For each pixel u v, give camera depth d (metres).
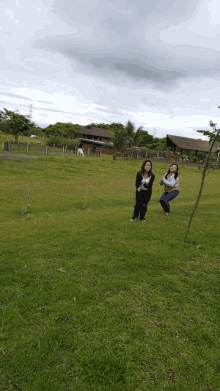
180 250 4.85
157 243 5.23
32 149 39.97
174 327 2.66
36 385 1.92
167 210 8.64
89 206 10.93
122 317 2.78
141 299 3.15
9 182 16.03
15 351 2.24
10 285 3.36
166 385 1.98
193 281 3.64
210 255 4.60
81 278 3.63
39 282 3.46
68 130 108.12
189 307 3.02
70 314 2.79
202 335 2.55
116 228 6.40
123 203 12.21
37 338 2.41
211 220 7.52
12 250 4.63
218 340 2.48
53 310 2.84
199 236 5.70
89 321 2.67
